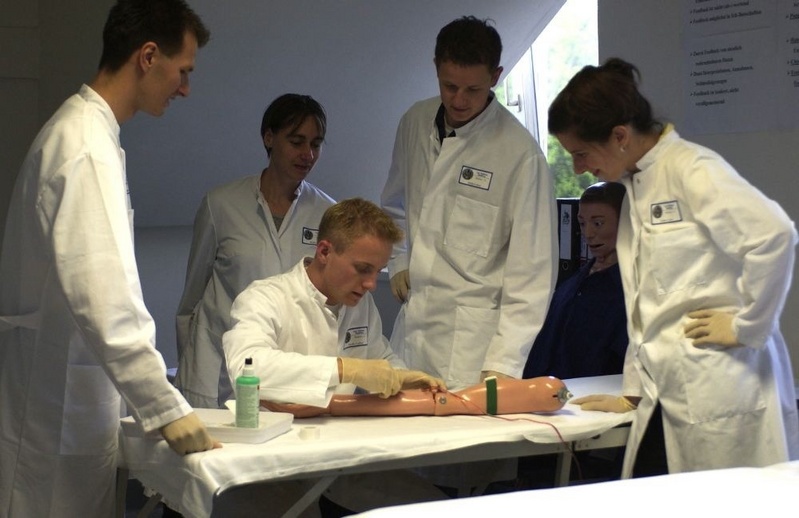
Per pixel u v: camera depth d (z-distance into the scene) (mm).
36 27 4086
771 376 2178
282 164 2990
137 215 4605
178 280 4836
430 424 2104
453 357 2623
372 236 2221
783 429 2164
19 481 1969
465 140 2629
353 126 4426
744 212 2018
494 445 2053
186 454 1828
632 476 2258
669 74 3377
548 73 4684
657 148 2184
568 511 1415
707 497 1473
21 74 4102
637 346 2240
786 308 3117
